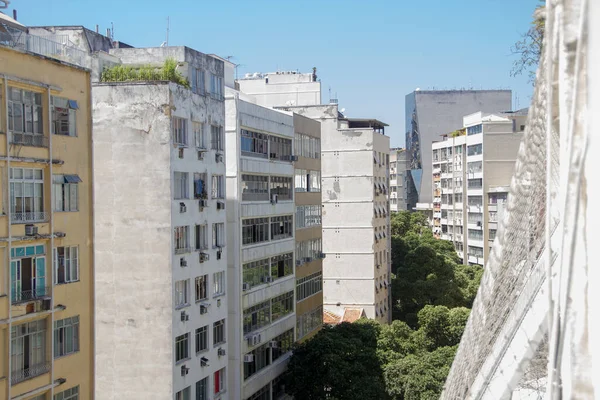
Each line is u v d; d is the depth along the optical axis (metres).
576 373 3.98
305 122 47.22
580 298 4.02
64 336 23.12
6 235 20.64
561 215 4.32
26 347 21.42
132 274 30.84
